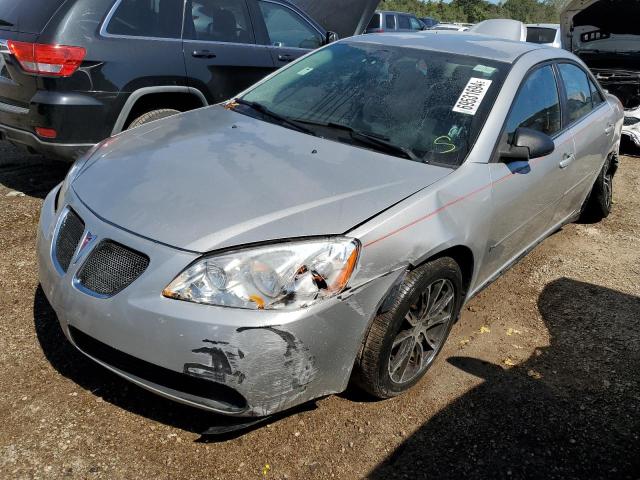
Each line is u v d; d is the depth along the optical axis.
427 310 2.73
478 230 2.81
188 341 2.06
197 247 2.12
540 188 3.41
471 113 3.05
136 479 2.21
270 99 3.47
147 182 2.48
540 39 12.34
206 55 4.89
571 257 4.55
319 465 2.36
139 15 4.45
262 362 2.09
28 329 2.96
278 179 2.51
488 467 2.43
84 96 4.12
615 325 3.62
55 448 2.30
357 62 3.54
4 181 4.84
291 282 2.12
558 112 3.76
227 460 2.33
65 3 4.02
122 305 2.13
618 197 6.11
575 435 2.66
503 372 3.06
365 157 2.80
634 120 7.53
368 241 2.27
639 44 7.57
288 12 5.87
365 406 2.70
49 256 2.47
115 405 2.54
